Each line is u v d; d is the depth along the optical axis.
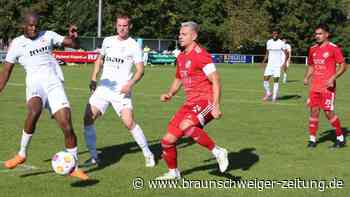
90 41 62.78
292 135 14.02
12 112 17.55
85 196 8.30
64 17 74.44
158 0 77.31
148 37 78.19
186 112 9.09
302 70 51.62
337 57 12.38
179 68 9.20
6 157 10.86
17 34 70.25
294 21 84.19
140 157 11.21
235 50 83.31
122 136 13.54
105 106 10.45
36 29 9.17
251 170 10.15
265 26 82.62
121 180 9.30
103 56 10.70
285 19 84.94
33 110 9.19
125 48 10.34
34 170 9.85
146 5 76.56
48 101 9.21
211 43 84.19
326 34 12.61
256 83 32.69
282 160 11.06
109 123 15.52
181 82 9.77
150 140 13.15
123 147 12.22
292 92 27.12
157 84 30.25
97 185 8.94
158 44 72.38
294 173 9.95
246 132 14.41
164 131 14.46
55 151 11.48
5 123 15.23
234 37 81.56
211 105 8.98
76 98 22.34
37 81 9.18
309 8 85.06
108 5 74.94
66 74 38.09
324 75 12.43
